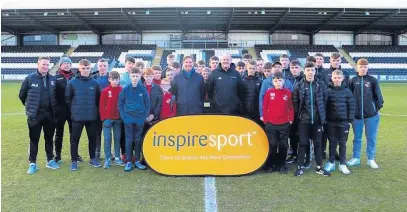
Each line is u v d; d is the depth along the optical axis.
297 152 5.22
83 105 4.77
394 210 3.38
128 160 4.80
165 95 5.42
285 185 4.12
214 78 4.98
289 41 31.28
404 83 26.30
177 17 26.23
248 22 27.77
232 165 4.59
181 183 4.22
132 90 4.77
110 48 30.11
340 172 4.67
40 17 26.20
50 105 4.77
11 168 4.88
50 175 4.55
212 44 30.56
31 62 28.88
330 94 4.62
